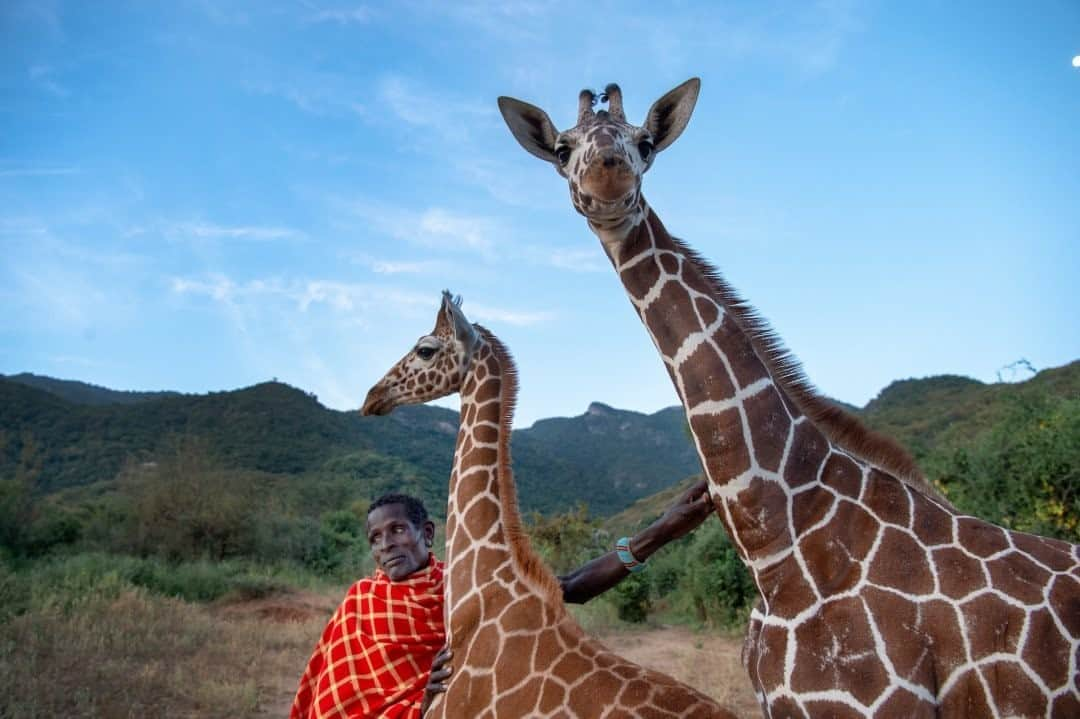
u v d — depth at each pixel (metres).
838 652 2.85
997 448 12.40
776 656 2.98
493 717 3.72
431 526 4.73
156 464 27.45
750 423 3.23
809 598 2.98
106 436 58.72
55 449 55.97
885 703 2.74
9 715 7.70
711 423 3.27
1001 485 12.02
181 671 9.84
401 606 4.30
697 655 13.01
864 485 3.15
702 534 17.89
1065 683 2.65
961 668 2.73
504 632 3.89
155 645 11.21
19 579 14.13
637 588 17.23
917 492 3.17
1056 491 11.20
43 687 8.57
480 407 4.50
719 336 3.35
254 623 14.23
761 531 3.13
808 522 3.09
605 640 14.95
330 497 36.81
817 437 3.28
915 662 2.76
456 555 4.23
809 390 3.43
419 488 50.94
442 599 4.43
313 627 14.19
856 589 2.92
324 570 25.22
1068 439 11.09
